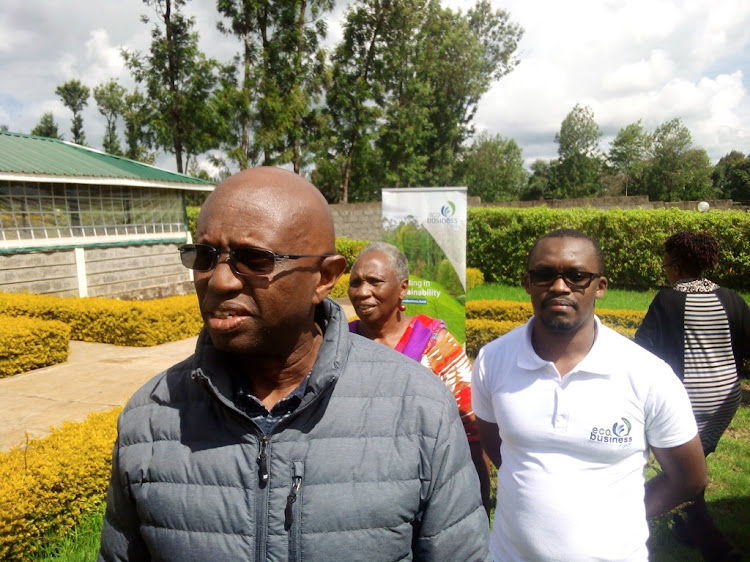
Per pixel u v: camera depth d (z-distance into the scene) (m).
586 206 18.42
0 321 7.96
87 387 6.93
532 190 73.69
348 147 31.14
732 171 68.44
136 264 14.06
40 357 7.86
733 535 3.67
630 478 2.05
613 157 62.19
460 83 38.47
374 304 2.89
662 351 3.27
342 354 1.34
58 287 11.97
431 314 5.54
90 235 12.76
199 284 1.27
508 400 2.20
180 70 26.30
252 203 1.22
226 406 1.27
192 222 23.25
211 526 1.26
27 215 11.33
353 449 1.29
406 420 1.33
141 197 14.20
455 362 2.72
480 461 2.62
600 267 2.15
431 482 1.32
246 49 25.61
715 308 3.17
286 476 1.27
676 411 2.03
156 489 1.31
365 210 22.83
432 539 1.34
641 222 14.62
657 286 14.88
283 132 25.67
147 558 1.44
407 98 33.97
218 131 25.25
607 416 2.03
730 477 4.52
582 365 2.07
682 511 3.76
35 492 3.39
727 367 3.21
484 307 10.02
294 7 25.27
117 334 9.46
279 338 1.30
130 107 30.61
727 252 13.77
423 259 5.50
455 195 5.39
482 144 61.75
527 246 16.12
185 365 1.47
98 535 3.59
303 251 1.26
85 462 3.77
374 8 28.58
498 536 2.22
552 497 2.03
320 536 1.23
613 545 1.97
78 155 13.86
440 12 37.03
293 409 1.35
